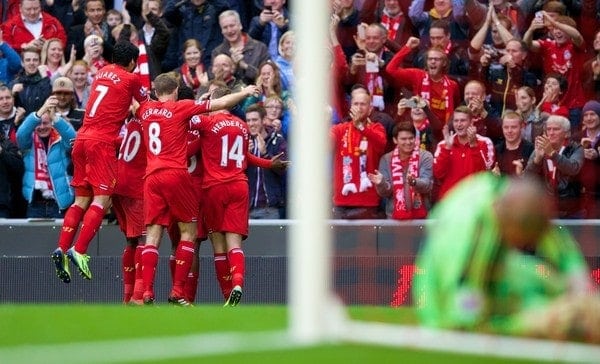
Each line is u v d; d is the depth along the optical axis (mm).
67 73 45938
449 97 45219
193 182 36656
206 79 46594
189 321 22578
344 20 47281
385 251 42156
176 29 49031
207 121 37531
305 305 18734
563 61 45750
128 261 39312
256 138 43375
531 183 18266
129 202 38625
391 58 46469
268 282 42625
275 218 43500
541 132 43562
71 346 18984
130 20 50188
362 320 23500
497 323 18688
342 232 42281
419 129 43750
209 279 42812
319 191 18422
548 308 18500
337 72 45625
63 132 43000
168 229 37031
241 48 47031
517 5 47719
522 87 44125
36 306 26125
